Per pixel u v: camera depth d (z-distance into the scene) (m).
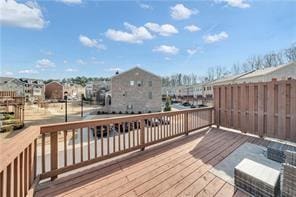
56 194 2.61
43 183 2.90
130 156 4.17
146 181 3.04
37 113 31.50
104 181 3.01
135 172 3.36
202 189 2.81
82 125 3.40
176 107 36.97
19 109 20.44
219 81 33.12
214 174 3.31
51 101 54.00
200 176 3.23
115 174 3.27
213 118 7.56
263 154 4.31
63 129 3.14
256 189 2.61
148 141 4.80
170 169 3.50
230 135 6.12
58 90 62.28
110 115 30.31
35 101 51.62
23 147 2.09
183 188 2.84
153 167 3.58
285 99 5.20
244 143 5.22
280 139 5.31
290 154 2.86
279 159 3.82
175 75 64.25
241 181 2.82
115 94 33.06
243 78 24.67
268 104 5.62
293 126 5.02
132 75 33.00
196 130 6.69
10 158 1.65
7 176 1.75
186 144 5.12
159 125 5.20
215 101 7.51
